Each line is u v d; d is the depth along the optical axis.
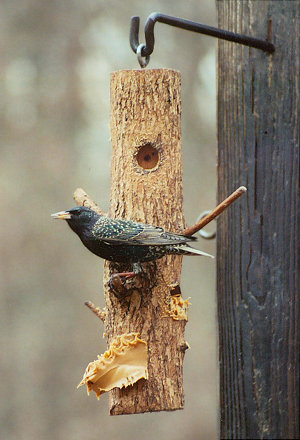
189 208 23.86
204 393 23.64
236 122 8.95
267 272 8.62
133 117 9.09
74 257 24.64
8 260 24.28
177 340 8.99
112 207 9.22
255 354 8.59
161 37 24.22
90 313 24.39
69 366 24.11
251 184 8.79
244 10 8.89
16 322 24.16
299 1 8.58
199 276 23.91
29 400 23.78
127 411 8.77
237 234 8.84
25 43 25.17
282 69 8.64
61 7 25.20
